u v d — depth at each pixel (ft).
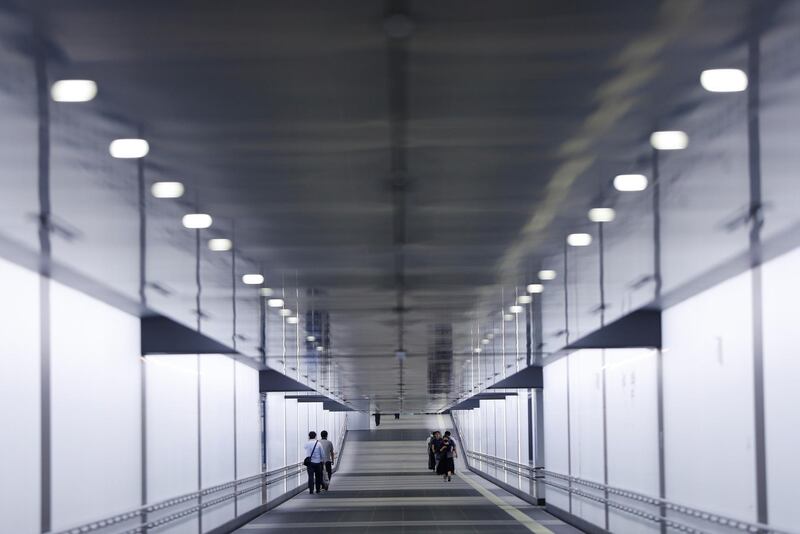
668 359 49.29
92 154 21.29
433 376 88.74
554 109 18.74
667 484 49.06
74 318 40.68
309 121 19.25
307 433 136.15
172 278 37.81
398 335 58.03
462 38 15.26
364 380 93.35
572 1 14.06
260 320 49.88
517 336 58.18
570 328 53.88
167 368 55.88
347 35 15.10
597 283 40.27
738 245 32.63
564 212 27.63
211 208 26.68
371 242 31.86
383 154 21.65
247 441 81.87
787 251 33.91
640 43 15.57
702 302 43.73
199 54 15.79
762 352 36.73
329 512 84.38
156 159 21.79
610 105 18.49
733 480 40.01
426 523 71.97
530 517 77.51
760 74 17.01
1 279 33.24
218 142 20.54
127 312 48.06
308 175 23.38
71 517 39.75
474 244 32.35
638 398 54.39
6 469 33.37
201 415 64.44
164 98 17.85
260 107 18.37
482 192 25.29
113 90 17.40
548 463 84.58
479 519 75.41
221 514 66.80
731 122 19.62
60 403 38.86
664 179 24.09
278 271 36.78
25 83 17.07
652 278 39.27
